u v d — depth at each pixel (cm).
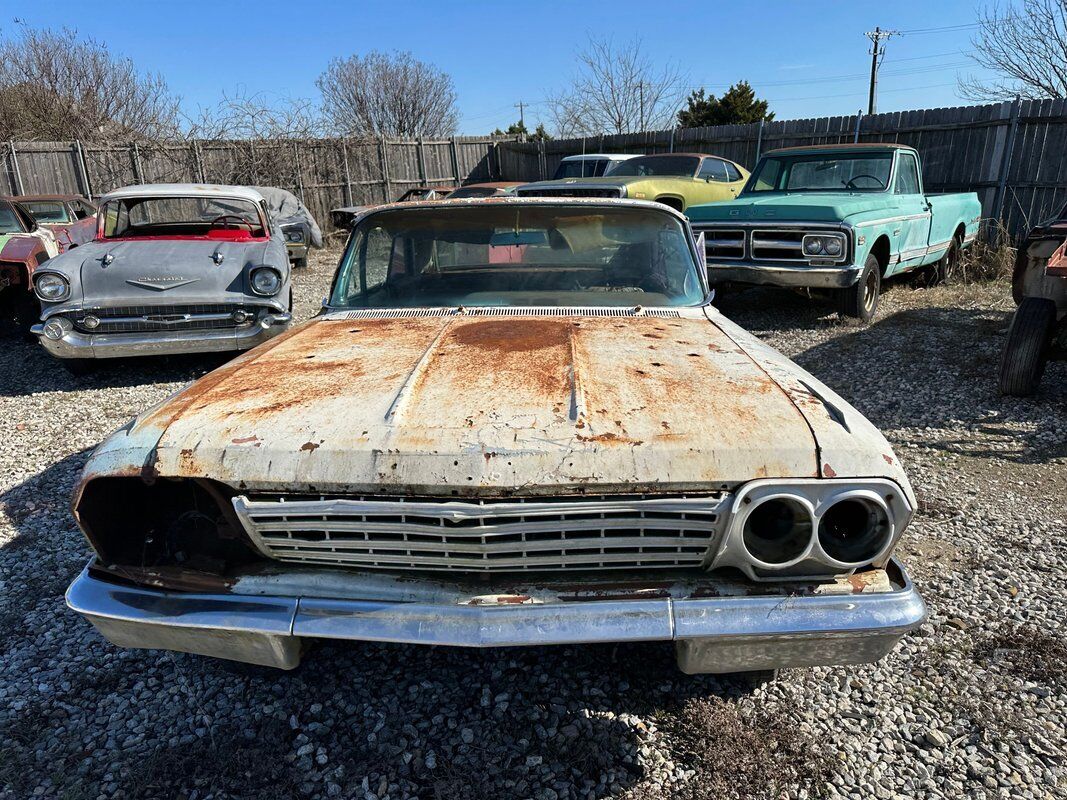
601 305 327
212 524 209
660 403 204
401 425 193
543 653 265
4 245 803
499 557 187
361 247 347
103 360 721
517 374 227
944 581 310
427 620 184
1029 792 206
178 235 716
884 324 782
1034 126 1111
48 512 394
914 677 252
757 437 186
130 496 209
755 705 239
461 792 209
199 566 202
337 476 183
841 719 233
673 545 186
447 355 250
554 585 189
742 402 205
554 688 248
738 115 3641
